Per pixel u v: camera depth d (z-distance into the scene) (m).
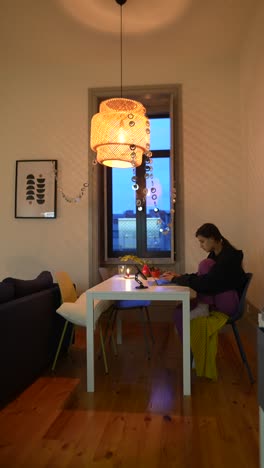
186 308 2.38
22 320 2.39
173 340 3.64
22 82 4.54
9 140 4.55
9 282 2.57
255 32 3.45
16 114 4.54
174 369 2.82
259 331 1.34
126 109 3.06
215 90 4.29
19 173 4.50
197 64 4.32
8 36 3.85
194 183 4.30
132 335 3.84
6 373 2.18
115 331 3.98
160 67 4.37
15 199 4.49
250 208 3.86
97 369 2.83
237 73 4.26
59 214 4.46
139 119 2.97
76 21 3.56
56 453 1.66
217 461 1.59
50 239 4.47
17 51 4.18
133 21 3.54
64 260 4.44
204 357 2.60
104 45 4.00
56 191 4.46
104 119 2.95
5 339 2.17
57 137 4.49
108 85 4.45
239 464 1.57
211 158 4.29
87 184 4.40
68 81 4.49
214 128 4.29
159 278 2.99
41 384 2.54
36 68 4.53
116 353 3.22
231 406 2.16
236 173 4.24
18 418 2.03
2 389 2.14
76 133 4.46
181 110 4.33
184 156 4.32
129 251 4.82
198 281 2.61
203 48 4.05
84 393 2.38
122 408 2.15
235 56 4.23
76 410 2.12
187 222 4.30
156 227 4.77
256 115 3.52
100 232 4.62
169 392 2.38
